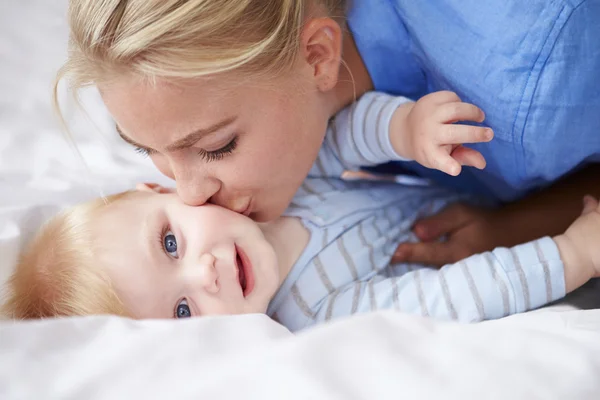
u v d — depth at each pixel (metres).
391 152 1.01
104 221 0.94
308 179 1.11
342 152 1.08
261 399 0.52
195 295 0.88
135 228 0.92
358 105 1.04
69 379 0.60
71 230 0.94
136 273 0.88
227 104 0.78
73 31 0.78
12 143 1.21
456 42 0.88
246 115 0.81
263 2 0.79
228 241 0.90
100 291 0.87
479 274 0.92
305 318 0.97
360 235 1.04
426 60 0.97
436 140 0.88
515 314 0.85
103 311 0.87
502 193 1.10
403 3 0.92
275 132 0.84
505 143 0.93
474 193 1.19
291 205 1.06
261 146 0.84
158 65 0.73
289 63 0.83
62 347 0.65
